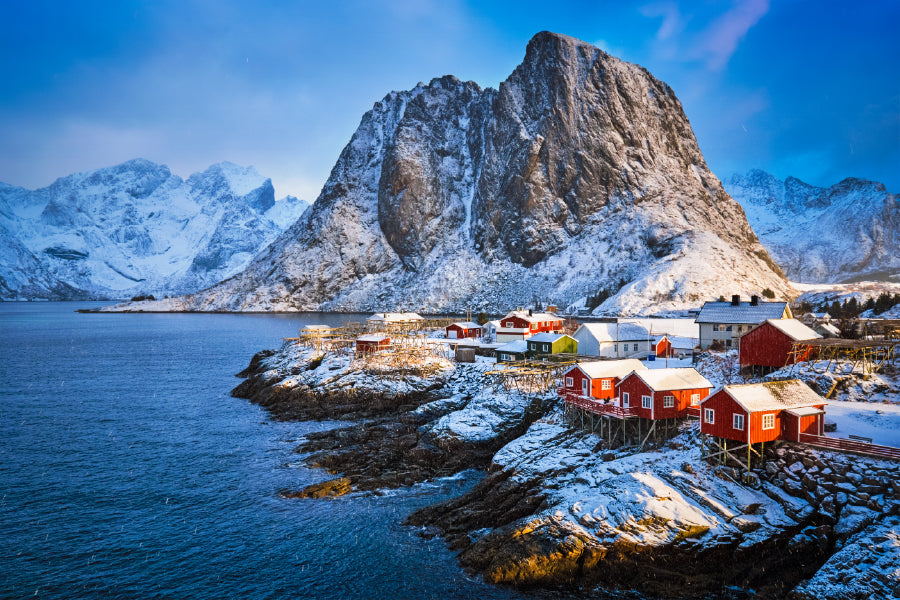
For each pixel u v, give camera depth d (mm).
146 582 35031
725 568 32781
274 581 34938
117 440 63625
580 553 33688
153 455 58281
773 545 33500
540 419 59375
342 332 121688
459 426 59438
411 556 37438
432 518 42469
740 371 59344
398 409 73375
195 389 93500
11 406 80750
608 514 35875
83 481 51062
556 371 71750
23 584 34781
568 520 35875
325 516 43688
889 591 28109
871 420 43125
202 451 59531
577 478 43219
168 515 44062
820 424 40969
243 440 63594
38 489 49219
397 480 50688
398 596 33062
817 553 33250
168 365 119438
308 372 87750
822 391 49312
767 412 39938
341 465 54750
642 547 33312
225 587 34438
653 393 47156
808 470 37750
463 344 102000
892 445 38188
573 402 55375
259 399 83125
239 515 44031
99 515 44156
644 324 91500
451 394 76562
